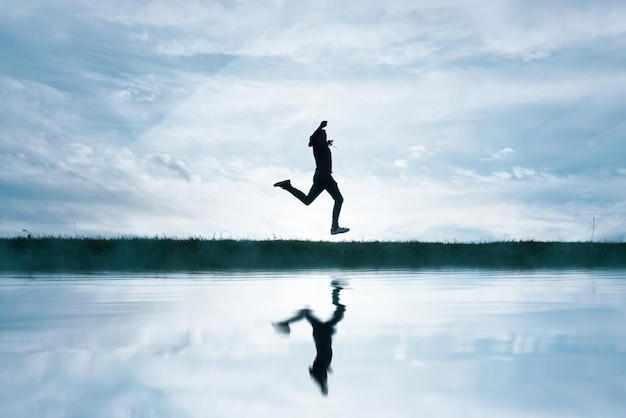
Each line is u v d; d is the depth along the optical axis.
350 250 24.86
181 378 3.42
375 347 4.42
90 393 3.08
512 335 4.98
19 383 3.28
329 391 3.14
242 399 2.98
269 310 6.76
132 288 9.80
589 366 3.74
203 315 6.30
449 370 3.63
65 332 5.10
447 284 10.96
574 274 14.58
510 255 25.31
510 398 3.00
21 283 10.80
